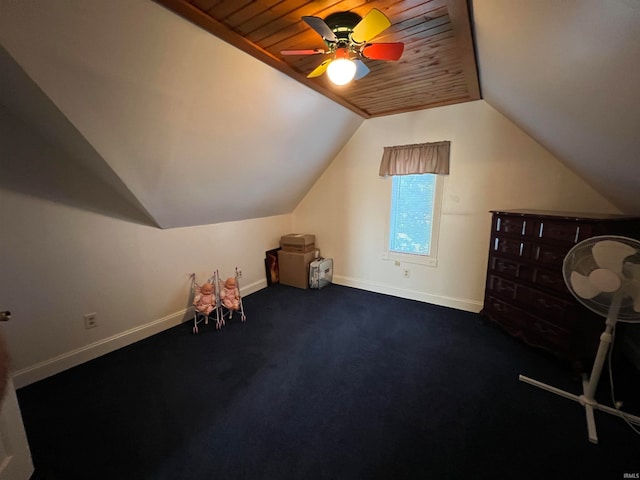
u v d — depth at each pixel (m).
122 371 2.08
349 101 2.76
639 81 0.94
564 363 2.06
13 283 1.83
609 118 1.27
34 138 1.83
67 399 1.79
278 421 1.63
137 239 2.46
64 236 2.02
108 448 1.45
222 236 3.25
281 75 2.04
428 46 1.77
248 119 2.20
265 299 3.47
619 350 1.96
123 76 1.46
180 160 2.12
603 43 0.91
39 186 1.88
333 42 1.52
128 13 1.26
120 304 2.40
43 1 1.08
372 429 1.57
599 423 1.59
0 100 1.65
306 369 2.11
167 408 1.73
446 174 2.97
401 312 3.07
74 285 2.10
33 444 1.47
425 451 1.43
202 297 2.71
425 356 2.26
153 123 1.76
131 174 1.96
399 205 3.40
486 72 2.02
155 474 1.33
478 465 1.36
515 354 2.26
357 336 2.58
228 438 1.52
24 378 1.91
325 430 1.57
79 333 2.16
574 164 2.19
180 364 2.17
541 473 1.32
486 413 1.67
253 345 2.44
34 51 1.19
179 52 1.52
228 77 1.81
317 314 3.04
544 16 1.01
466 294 3.08
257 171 2.84
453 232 3.05
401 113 3.14
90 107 1.48
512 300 2.36
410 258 3.37
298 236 3.89
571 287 1.64
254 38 1.63
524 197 2.64
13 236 1.80
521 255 2.24
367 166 3.50
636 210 2.06
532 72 1.46
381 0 1.35
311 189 4.01
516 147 2.62
